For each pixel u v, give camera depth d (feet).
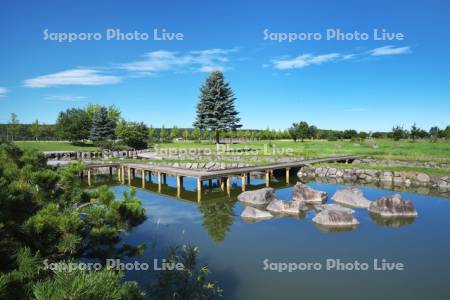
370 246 43.62
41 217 13.53
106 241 17.49
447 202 70.23
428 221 55.42
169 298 24.26
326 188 88.28
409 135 207.82
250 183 98.32
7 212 13.51
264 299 29.94
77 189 20.34
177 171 83.82
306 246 43.42
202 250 41.57
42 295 7.89
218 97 164.86
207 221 55.36
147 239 44.70
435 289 32.01
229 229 50.80
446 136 204.33
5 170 17.15
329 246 43.57
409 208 59.06
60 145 179.73
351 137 232.73
